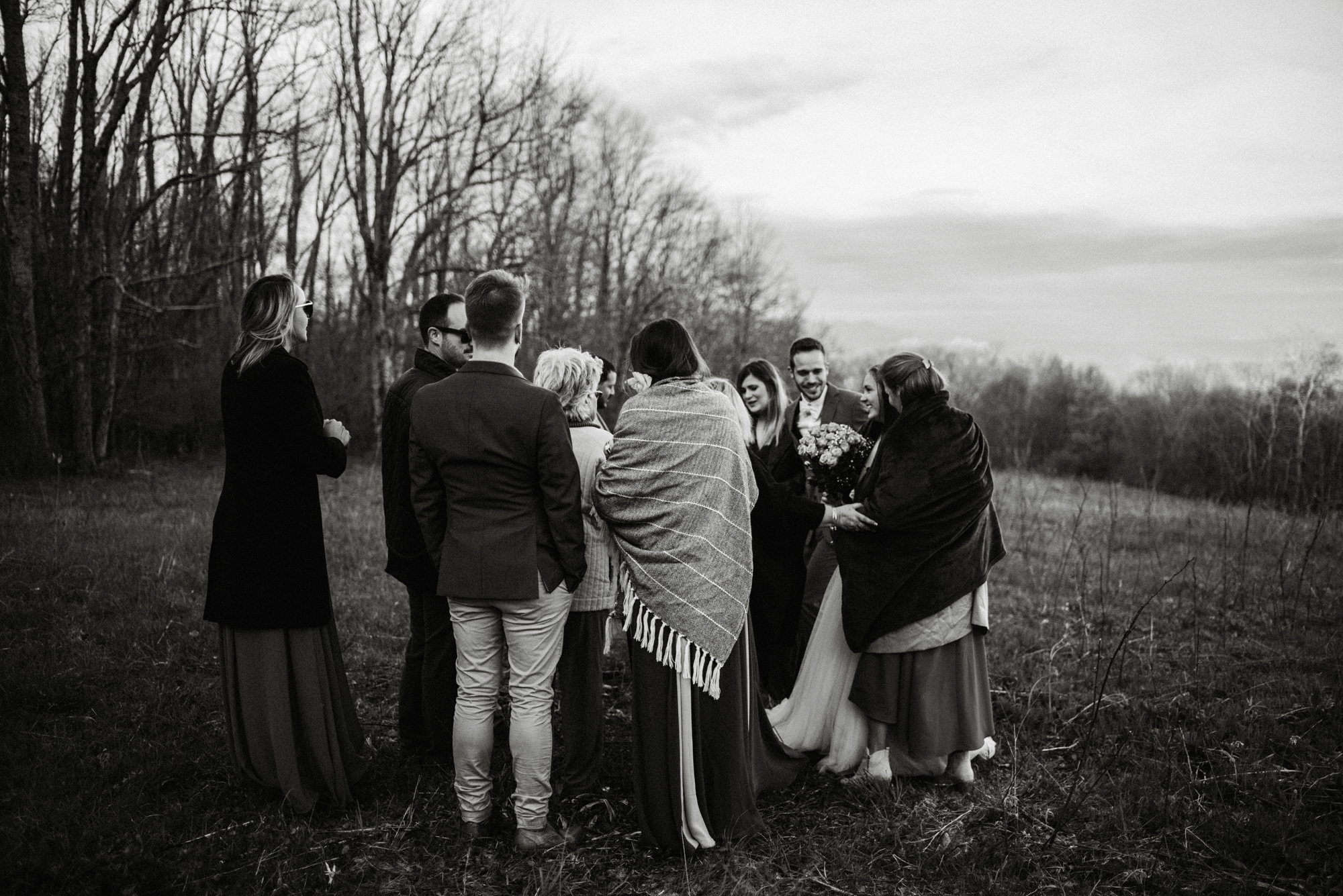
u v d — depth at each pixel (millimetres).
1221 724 3992
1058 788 3449
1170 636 5512
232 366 3020
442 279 20203
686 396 3010
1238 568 7164
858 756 3543
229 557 3002
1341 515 9531
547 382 3324
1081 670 4824
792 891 2773
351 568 7027
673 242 29609
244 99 21078
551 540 2926
